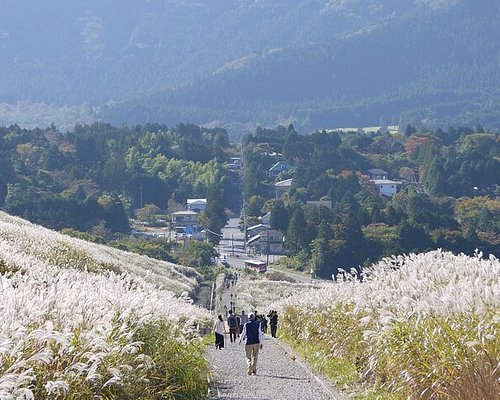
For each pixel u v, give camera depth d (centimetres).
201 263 19338
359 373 2880
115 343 1894
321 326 4147
